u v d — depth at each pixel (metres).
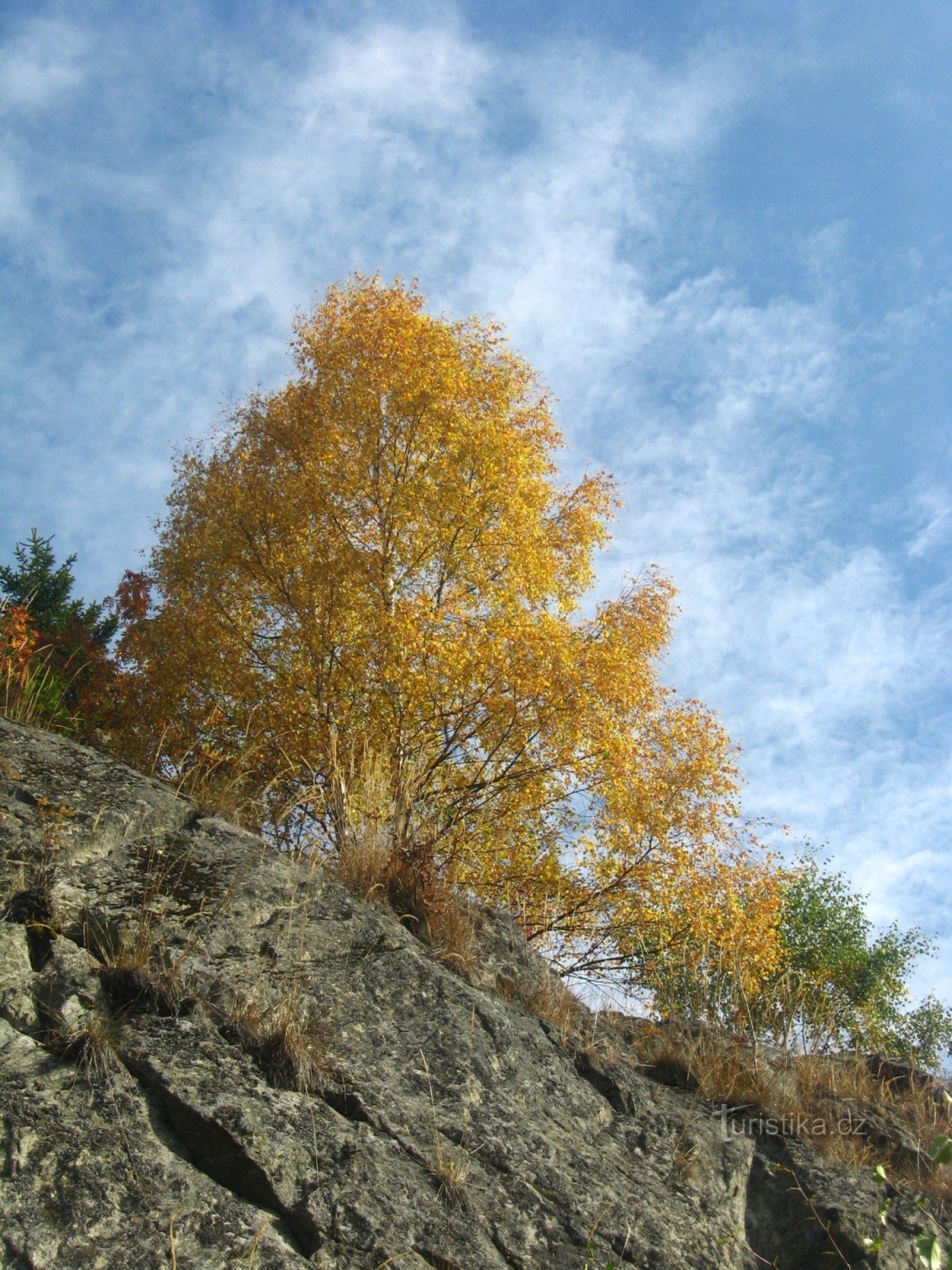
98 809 6.17
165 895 5.78
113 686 13.28
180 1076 4.53
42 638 13.28
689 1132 6.38
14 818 5.80
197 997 5.09
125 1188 3.95
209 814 7.07
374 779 8.82
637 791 12.64
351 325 15.48
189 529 14.87
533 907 12.55
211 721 12.51
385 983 5.94
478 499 14.34
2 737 6.79
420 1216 4.46
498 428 14.98
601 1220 5.08
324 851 7.66
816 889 19.78
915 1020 18.05
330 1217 4.23
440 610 13.82
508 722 12.45
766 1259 6.08
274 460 14.73
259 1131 4.41
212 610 13.60
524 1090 5.78
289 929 5.84
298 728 12.46
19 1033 4.49
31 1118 4.07
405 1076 5.34
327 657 13.18
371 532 14.68
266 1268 3.86
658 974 11.14
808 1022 8.54
